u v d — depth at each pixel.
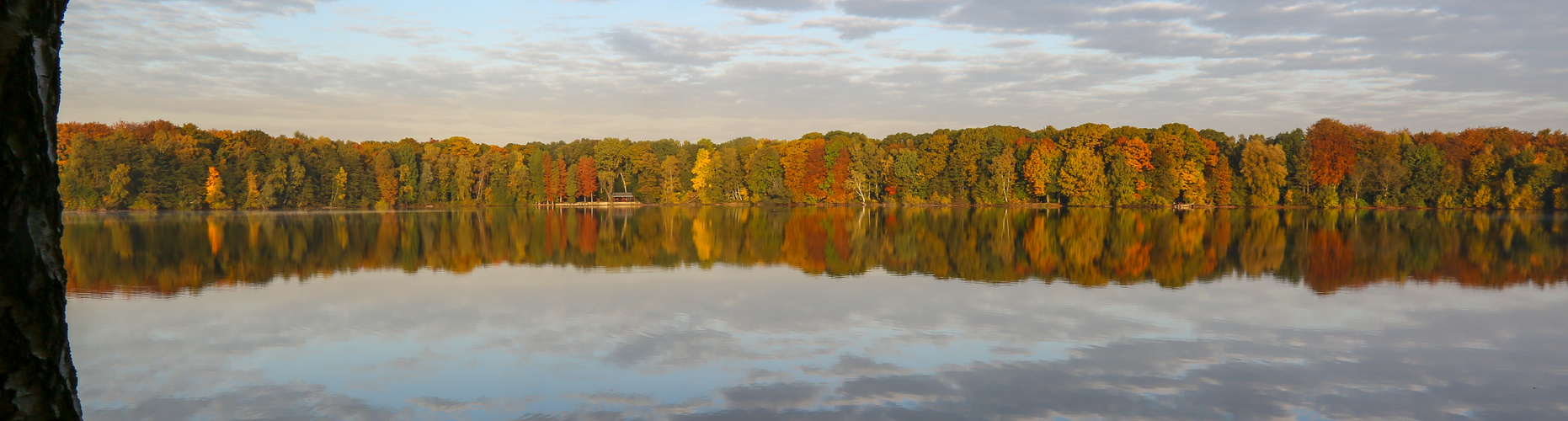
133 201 90.94
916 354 16.41
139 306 22.14
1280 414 12.88
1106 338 17.80
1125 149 104.75
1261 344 17.25
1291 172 104.00
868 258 35.28
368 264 33.47
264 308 21.64
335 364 15.62
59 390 3.38
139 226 61.25
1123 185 100.88
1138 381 14.55
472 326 19.17
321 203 109.50
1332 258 35.47
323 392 13.85
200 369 15.27
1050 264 32.94
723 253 38.06
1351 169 100.00
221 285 26.52
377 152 128.50
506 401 13.45
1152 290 24.91
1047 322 19.58
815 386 14.23
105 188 88.31
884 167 119.88
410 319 20.00
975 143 114.81
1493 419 12.66
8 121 3.06
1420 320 19.91
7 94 3.05
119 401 13.39
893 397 13.67
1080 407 13.24
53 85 3.28
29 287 3.20
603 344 17.28
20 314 3.17
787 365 15.54
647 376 14.86
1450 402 13.44
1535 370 15.24
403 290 25.16
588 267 32.09
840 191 123.12
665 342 17.45
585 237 50.56
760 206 118.62
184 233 52.28
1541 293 24.45
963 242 44.56
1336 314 20.72
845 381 14.58
